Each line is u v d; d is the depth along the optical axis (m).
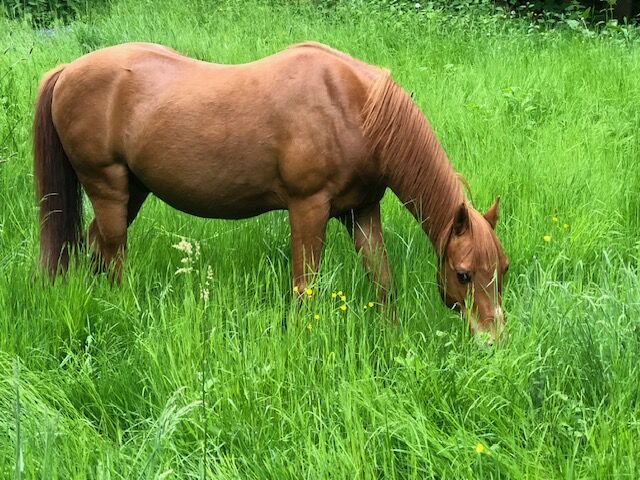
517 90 7.21
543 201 5.21
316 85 3.88
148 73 4.14
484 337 3.49
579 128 6.44
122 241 4.43
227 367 3.42
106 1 13.24
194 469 2.93
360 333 3.70
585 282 4.47
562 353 3.42
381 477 2.95
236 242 4.73
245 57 8.63
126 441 3.15
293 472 2.83
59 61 8.45
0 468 2.77
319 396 3.27
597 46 9.20
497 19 10.84
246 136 3.97
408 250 4.36
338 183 3.94
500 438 3.01
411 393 3.17
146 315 3.97
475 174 5.39
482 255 3.56
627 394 3.14
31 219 4.95
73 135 4.23
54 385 3.38
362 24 10.25
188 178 4.11
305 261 4.03
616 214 5.09
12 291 3.96
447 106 6.84
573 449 2.96
